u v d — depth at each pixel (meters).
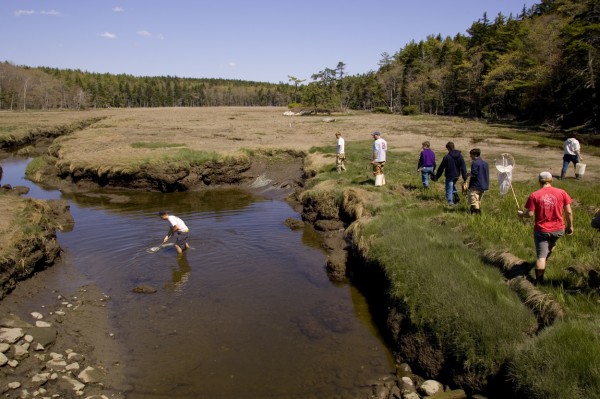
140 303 9.57
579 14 43.91
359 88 121.94
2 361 6.88
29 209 13.35
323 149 26.92
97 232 15.00
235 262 12.09
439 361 6.76
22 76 127.88
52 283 10.62
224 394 6.58
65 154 27.53
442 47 107.62
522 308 6.67
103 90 142.75
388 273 8.84
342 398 6.51
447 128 45.81
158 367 7.25
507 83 59.47
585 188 13.79
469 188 11.51
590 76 40.62
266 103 195.50
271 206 19.44
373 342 8.07
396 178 17.58
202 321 8.78
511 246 8.80
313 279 11.02
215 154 25.25
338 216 15.66
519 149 26.12
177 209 18.83
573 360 5.11
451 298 7.17
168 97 177.75
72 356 7.47
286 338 8.16
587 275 7.30
